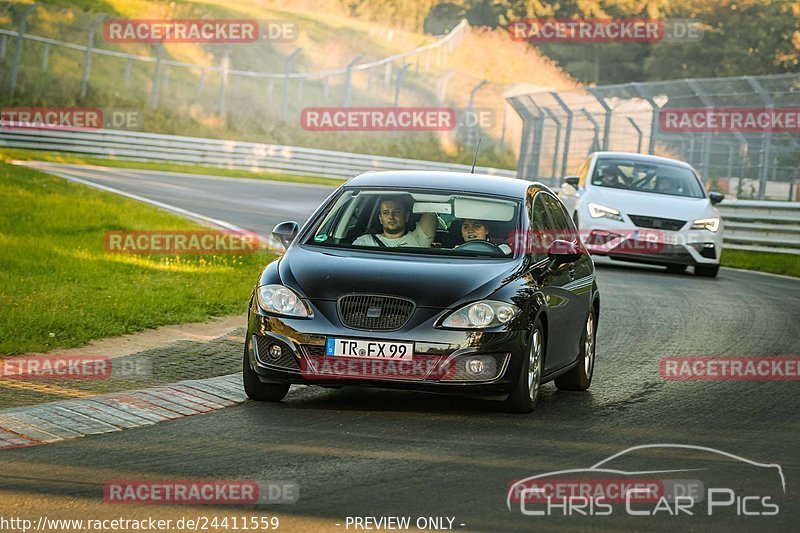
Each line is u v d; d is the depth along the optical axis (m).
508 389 28.73
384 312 28.62
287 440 25.53
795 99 99.12
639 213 69.50
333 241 31.77
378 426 27.27
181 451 24.27
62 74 174.50
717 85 101.00
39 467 22.61
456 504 20.58
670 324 47.81
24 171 99.12
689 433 27.73
